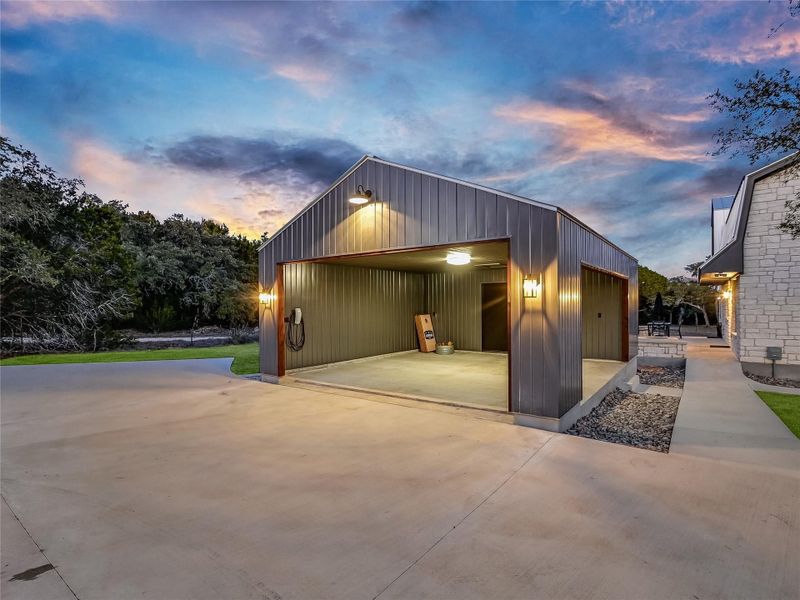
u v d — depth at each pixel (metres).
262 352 8.59
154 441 4.78
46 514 3.10
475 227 5.69
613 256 8.55
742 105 4.24
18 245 13.40
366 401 6.66
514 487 3.50
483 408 5.91
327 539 2.75
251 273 24.34
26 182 14.60
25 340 14.61
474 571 2.40
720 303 16.72
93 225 16.88
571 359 5.59
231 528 2.89
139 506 3.22
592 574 2.36
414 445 4.57
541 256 5.16
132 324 21.09
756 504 3.16
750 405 6.16
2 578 2.37
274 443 4.68
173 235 22.81
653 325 16.09
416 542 2.70
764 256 8.77
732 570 2.38
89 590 2.26
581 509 3.12
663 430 5.50
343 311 10.43
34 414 5.97
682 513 3.04
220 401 6.71
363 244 6.93
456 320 12.78
